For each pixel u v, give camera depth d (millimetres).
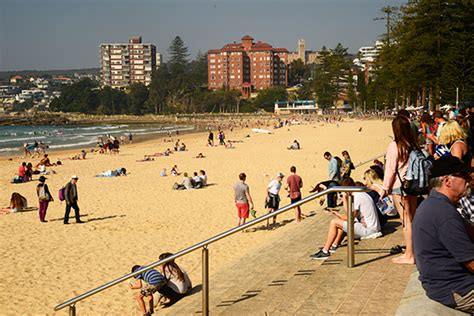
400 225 9172
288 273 7848
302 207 18688
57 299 10742
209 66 194250
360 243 8281
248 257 10539
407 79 60031
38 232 16875
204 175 25984
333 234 7895
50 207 21391
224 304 7371
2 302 10617
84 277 12133
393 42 77188
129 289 11086
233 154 43438
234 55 191500
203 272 6633
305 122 109562
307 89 176125
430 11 52281
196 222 17672
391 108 110062
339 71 136000
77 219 18141
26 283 11789
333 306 5852
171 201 21875
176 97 188375
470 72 46875
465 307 4242
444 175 4223
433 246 4266
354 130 72625
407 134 6215
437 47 53406
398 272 6617
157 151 51406
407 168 6215
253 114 172500
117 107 195625
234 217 18312
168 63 192875
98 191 25375
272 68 196250
